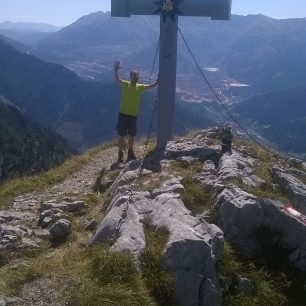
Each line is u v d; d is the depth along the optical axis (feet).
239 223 33.58
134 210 33.14
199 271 26.91
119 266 25.73
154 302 24.47
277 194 39.96
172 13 54.65
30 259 31.65
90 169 60.23
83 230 37.22
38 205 46.09
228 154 47.78
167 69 56.29
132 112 56.65
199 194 37.58
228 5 53.78
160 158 50.85
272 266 33.04
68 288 24.58
